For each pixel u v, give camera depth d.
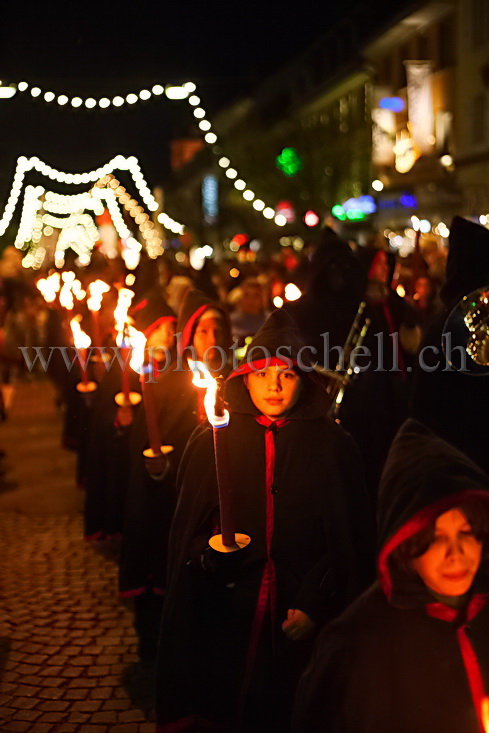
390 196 31.41
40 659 4.90
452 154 30.98
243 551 3.13
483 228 4.25
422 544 2.44
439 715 2.47
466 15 30.75
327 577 3.36
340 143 34.62
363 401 5.68
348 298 5.73
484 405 4.19
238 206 42.53
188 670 3.51
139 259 8.96
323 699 2.59
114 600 5.78
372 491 5.67
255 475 3.49
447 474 2.36
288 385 3.48
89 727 4.18
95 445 6.61
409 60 33.56
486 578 2.51
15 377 17.09
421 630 2.51
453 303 4.22
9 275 14.41
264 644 3.40
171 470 5.20
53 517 7.78
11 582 6.14
